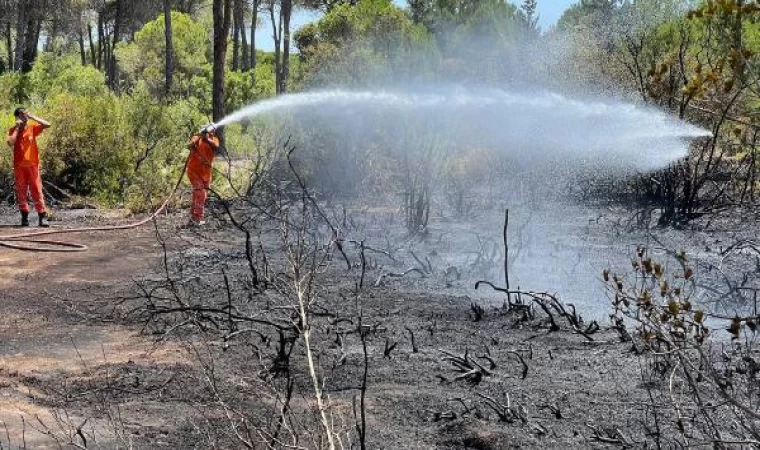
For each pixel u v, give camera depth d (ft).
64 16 172.55
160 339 21.63
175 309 22.27
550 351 21.34
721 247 34.76
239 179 53.62
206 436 15.74
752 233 39.32
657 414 16.62
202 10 212.02
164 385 18.69
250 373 19.63
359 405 17.48
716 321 23.68
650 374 19.10
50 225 46.75
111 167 57.82
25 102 97.96
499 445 15.40
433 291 28.45
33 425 16.56
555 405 17.39
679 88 39.88
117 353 21.56
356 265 32.60
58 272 32.45
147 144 58.85
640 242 37.93
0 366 20.45
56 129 57.52
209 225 43.93
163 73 138.72
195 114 68.90
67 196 56.39
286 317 24.07
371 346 21.89
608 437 15.67
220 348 21.66
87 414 17.24
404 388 18.61
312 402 17.67
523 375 19.45
